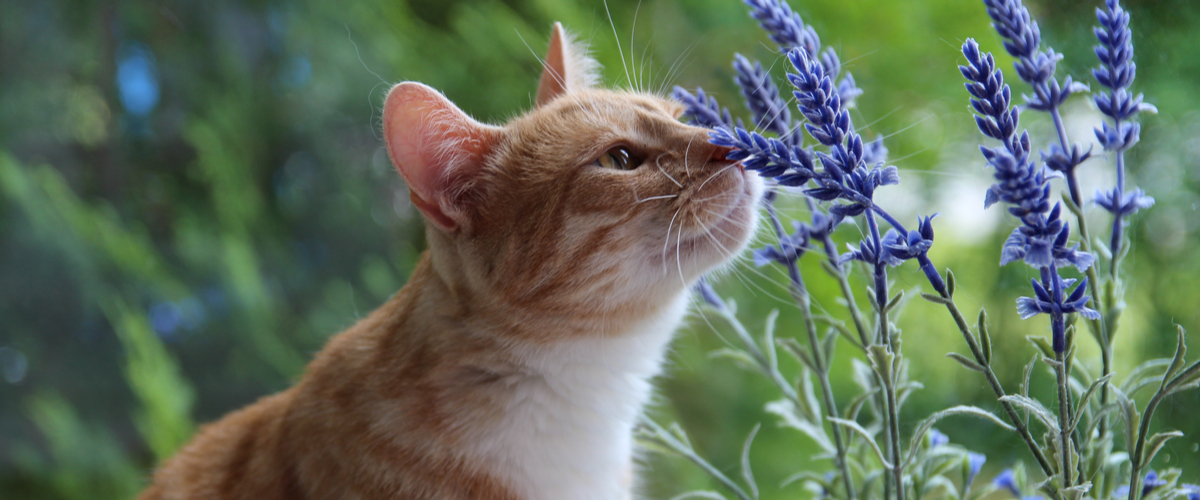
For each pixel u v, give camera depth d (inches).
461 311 22.1
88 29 45.8
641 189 21.4
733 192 21.5
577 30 33.2
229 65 46.3
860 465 20.5
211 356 44.9
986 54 16.6
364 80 43.6
